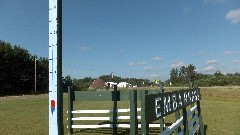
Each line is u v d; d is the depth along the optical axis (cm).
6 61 6288
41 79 7331
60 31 367
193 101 725
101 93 950
